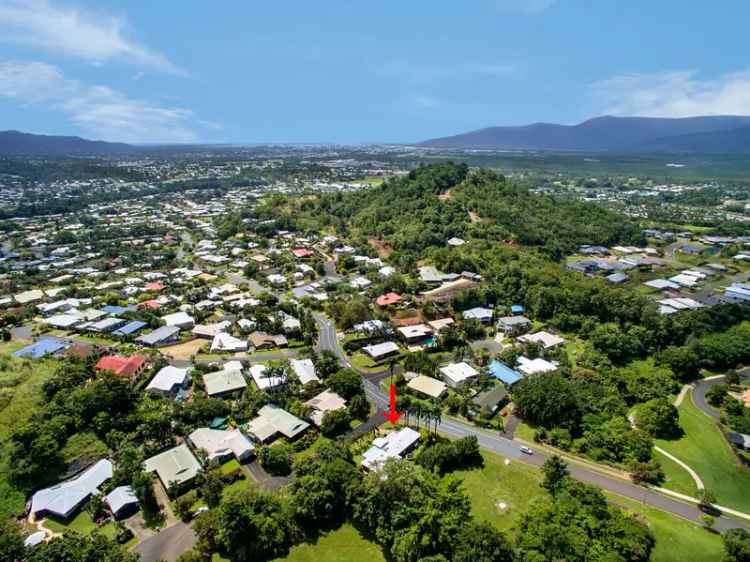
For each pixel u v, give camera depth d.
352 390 108.12
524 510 76.62
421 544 64.38
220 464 86.62
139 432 91.31
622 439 92.38
